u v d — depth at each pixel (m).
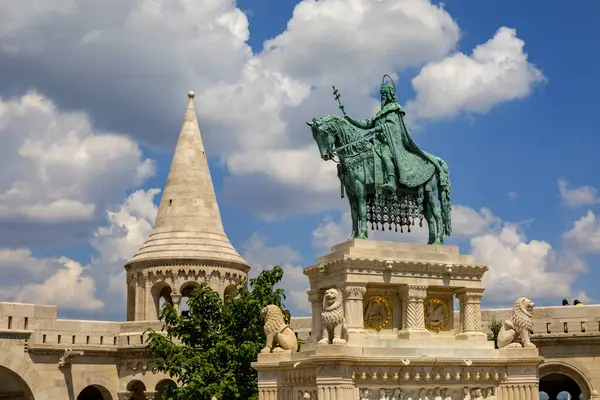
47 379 56.72
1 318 55.69
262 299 46.91
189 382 44.28
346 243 33.00
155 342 46.66
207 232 65.38
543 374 50.25
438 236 34.59
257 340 45.75
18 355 55.78
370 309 32.69
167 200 66.19
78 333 58.53
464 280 33.44
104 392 59.50
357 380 30.12
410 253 32.94
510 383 32.06
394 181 34.06
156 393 58.22
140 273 63.84
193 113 68.56
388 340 31.61
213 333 46.41
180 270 63.12
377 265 32.22
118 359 59.53
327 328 30.33
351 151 33.75
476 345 32.81
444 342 32.41
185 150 67.25
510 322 33.25
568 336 49.78
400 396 30.72
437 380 31.20
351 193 33.88
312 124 34.09
